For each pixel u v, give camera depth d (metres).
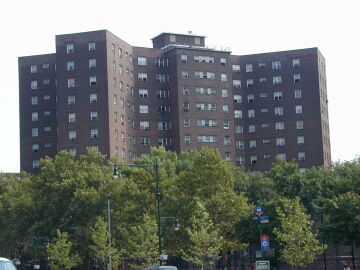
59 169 83.62
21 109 126.44
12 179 106.00
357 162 93.62
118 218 75.12
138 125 122.19
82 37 115.88
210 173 67.56
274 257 65.94
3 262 24.64
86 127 113.94
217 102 124.31
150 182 71.75
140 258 70.44
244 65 131.00
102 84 114.19
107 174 82.44
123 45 120.25
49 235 80.94
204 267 79.19
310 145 126.25
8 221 88.38
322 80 131.25
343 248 70.94
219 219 65.19
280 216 57.38
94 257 79.62
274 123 128.25
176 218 60.38
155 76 124.69
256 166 128.00
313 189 87.88
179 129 121.12
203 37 133.00
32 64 127.06
